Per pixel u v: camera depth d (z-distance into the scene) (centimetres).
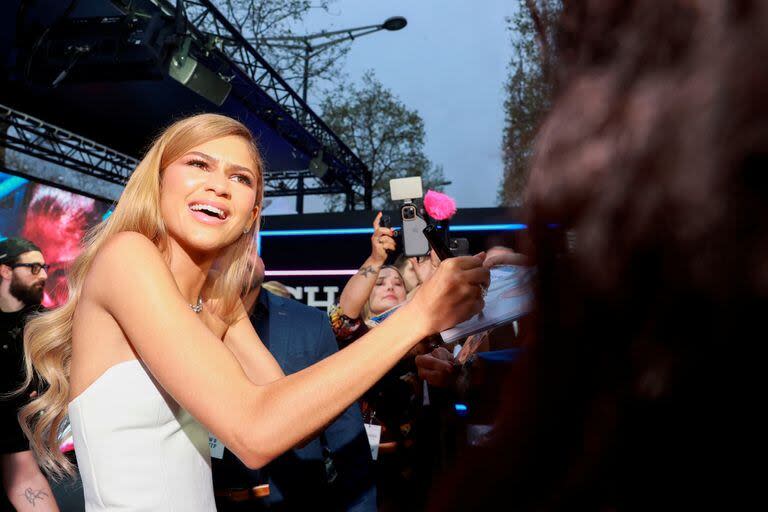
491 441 30
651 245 24
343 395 77
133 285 92
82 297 104
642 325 24
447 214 151
